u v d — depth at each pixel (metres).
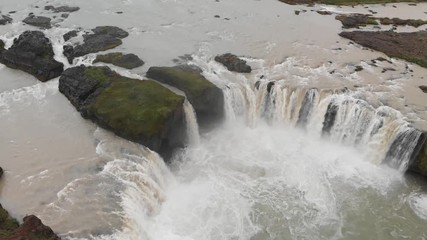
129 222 31.89
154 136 38.75
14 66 49.62
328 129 46.50
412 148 41.62
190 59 52.16
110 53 51.31
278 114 47.69
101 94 42.94
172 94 42.88
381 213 38.47
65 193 33.56
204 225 35.41
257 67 51.72
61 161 36.69
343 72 51.59
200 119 45.66
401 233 36.75
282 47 57.00
